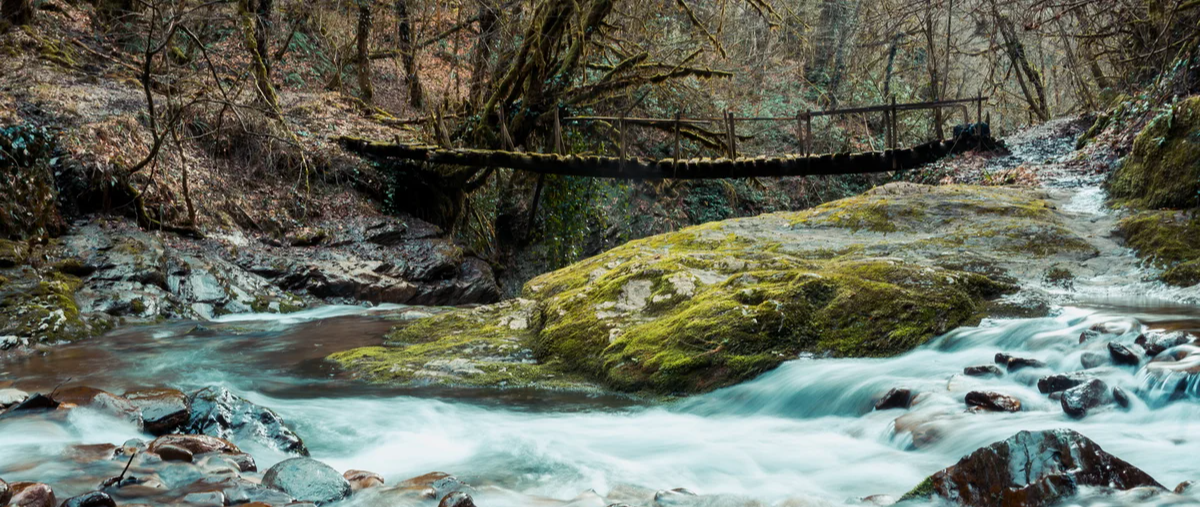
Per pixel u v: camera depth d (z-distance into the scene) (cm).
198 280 1140
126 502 320
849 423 459
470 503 315
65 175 1202
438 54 2227
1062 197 915
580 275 809
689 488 368
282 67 2047
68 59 1642
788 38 2700
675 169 1448
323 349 783
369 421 509
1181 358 409
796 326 580
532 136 1836
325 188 1611
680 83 2039
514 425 496
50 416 447
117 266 1077
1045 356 476
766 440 443
